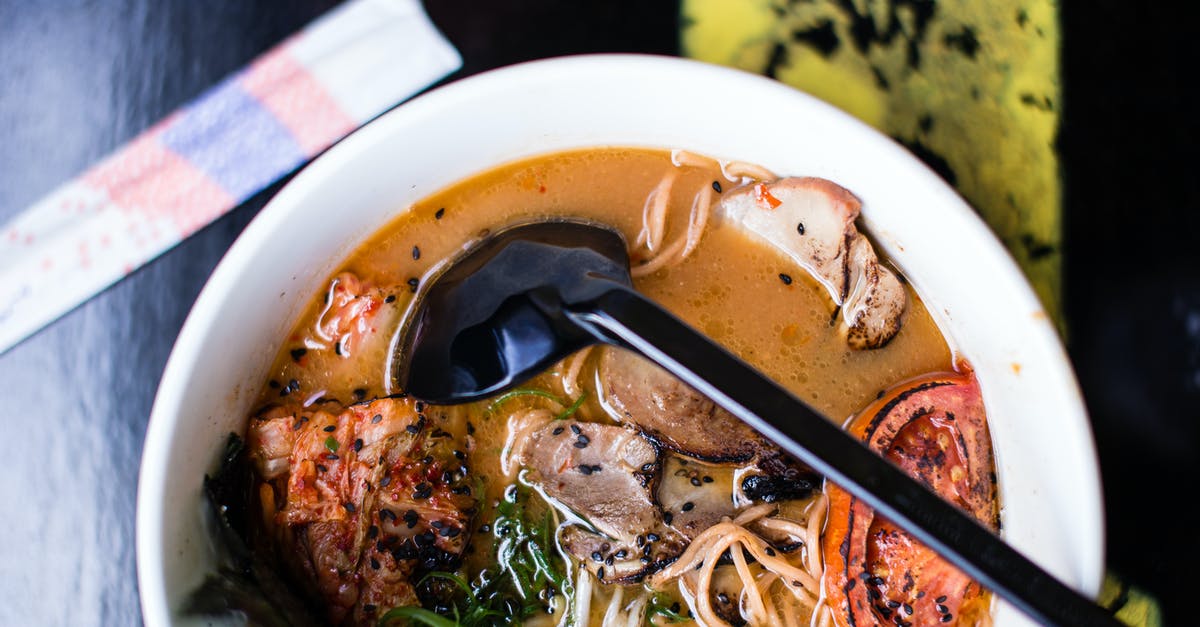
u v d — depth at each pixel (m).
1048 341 0.28
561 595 0.30
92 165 0.35
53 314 0.34
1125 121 0.34
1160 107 0.35
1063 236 0.34
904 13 0.35
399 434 0.29
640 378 0.30
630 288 0.27
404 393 0.30
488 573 0.30
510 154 0.30
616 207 0.31
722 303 0.31
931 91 0.34
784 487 0.30
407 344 0.30
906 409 0.29
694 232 0.31
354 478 0.29
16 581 0.33
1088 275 0.34
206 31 0.35
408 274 0.30
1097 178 0.34
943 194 0.28
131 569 0.33
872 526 0.29
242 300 0.28
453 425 0.30
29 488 0.33
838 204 0.30
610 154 0.31
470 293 0.29
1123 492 0.33
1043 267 0.34
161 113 0.35
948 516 0.25
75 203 0.34
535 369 0.29
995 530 0.30
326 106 0.35
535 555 0.30
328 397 0.30
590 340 0.28
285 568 0.29
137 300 0.34
